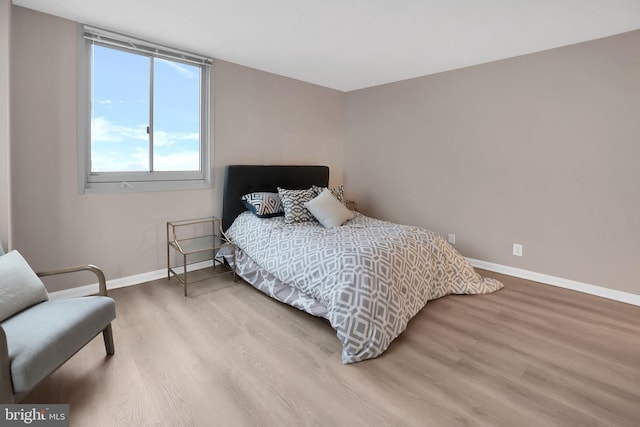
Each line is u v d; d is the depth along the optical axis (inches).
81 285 112.0
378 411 62.4
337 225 131.6
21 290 66.1
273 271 108.7
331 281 89.6
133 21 103.8
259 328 93.6
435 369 75.6
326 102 185.2
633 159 109.0
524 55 129.4
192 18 101.3
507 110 135.0
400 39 115.6
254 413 61.5
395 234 113.5
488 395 67.0
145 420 59.3
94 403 63.2
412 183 168.4
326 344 86.0
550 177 126.4
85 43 107.6
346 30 108.7
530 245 133.3
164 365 75.6
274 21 102.4
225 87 141.5
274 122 161.2
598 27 104.7
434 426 58.9
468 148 147.5
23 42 95.8
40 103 99.7
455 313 104.2
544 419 60.7
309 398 65.7
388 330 84.2
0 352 49.8
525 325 96.6
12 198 96.7
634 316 102.5
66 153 105.2
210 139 138.6
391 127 174.7
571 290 123.7
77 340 63.5
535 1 89.0
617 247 113.9
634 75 107.2
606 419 60.8
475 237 148.6
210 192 140.9
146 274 126.3
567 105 120.6
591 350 83.7
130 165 121.0
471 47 122.6
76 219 108.9
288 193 139.8
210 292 118.8
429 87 158.4
